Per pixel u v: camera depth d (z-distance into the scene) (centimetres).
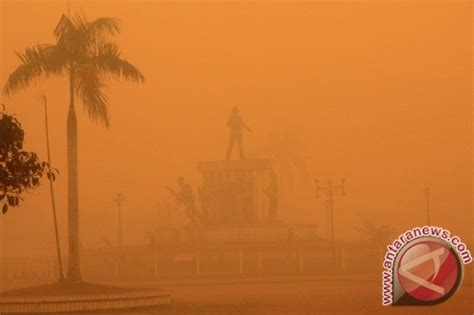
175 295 5806
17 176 3011
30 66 5331
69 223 5247
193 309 4669
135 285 7206
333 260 8931
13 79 5319
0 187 3019
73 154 5331
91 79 5338
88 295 4656
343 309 4525
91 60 5359
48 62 5319
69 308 4581
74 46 5338
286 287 6588
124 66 5394
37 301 4572
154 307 4812
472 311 4300
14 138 2973
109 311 4594
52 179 3130
